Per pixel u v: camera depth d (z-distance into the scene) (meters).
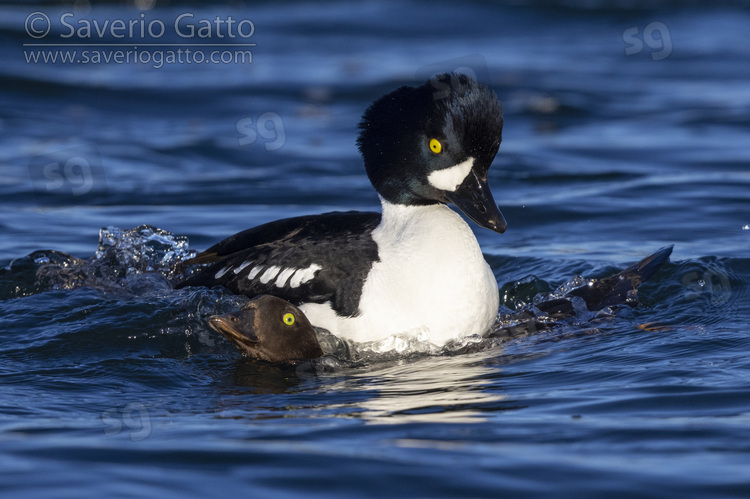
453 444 7.07
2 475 6.47
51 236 14.73
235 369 9.59
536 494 6.18
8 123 22.42
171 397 8.66
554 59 29.45
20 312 11.01
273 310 9.77
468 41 31.39
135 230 12.78
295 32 31.91
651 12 34.97
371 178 10.82
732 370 8.84
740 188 17.20
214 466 6.63
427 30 32.56
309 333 9.85
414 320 9.97
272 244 10.81
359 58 28.83
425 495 6.19
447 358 9.88
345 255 10.31
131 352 10.02
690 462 6.63
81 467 6.61
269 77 26.70
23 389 8.84
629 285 11.59
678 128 22.55
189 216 16.00
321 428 7.53
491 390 8.60
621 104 24.92
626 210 16.08
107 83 25.84
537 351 9.91
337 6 35.34
